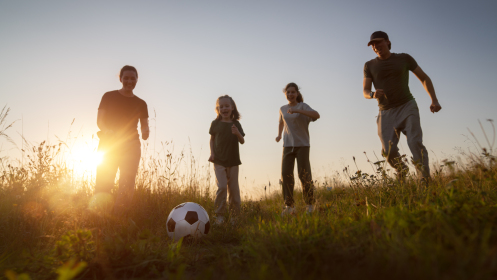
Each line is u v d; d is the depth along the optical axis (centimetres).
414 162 365
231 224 401
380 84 469
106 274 217
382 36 456
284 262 200
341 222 253
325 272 165
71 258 226
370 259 167
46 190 396
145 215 415
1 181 386
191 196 516
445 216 189
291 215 318
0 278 211
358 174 383
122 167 416
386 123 468
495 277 129
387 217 216
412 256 153
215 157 488
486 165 308
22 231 300
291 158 517
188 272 226
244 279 186
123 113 434
